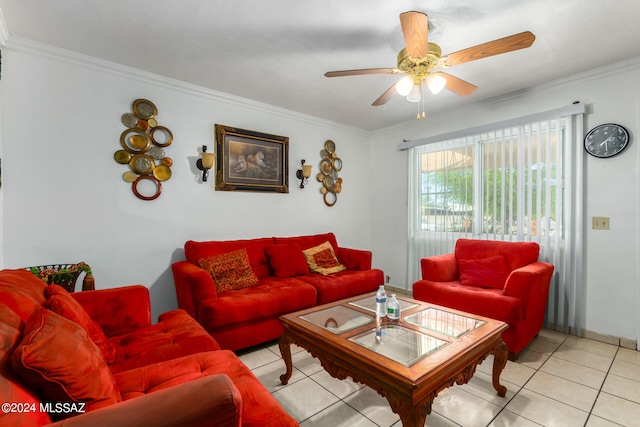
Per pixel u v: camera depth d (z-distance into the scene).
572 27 2.01
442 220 3.73
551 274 2.70
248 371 1.33
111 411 0.70
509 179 3.14
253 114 3.39
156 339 1.64
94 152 2.45
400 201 4.25
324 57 2.41
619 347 2.51
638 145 2.46
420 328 1.74
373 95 3.19
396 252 4.30
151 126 2.69
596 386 1.93
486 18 1.90
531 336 2.43
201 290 2.24
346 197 4.34
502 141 3.19
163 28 2.03
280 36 2.12
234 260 2.75
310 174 3.88
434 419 1.62
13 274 1.34
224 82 2.88
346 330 1.72
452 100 3.34
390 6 1.80
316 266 3.32
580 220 2.71
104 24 1.98
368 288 3.22
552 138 2.87
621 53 2.37
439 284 2.82
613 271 2.58
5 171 2.11
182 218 2.91
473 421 1.61
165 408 0.72
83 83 2.40
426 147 3.91
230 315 2.22
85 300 1.73
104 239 2.50
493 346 1.70
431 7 1.79
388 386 1.29
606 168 2.61
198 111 3.00
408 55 1.75
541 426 1.57
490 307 2.35
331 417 1.65
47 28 2.02
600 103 2.64
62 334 0.93
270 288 2.65
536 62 2.50
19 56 2.15
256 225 3.43
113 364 1.42
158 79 2.73
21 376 0.77
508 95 3.16
